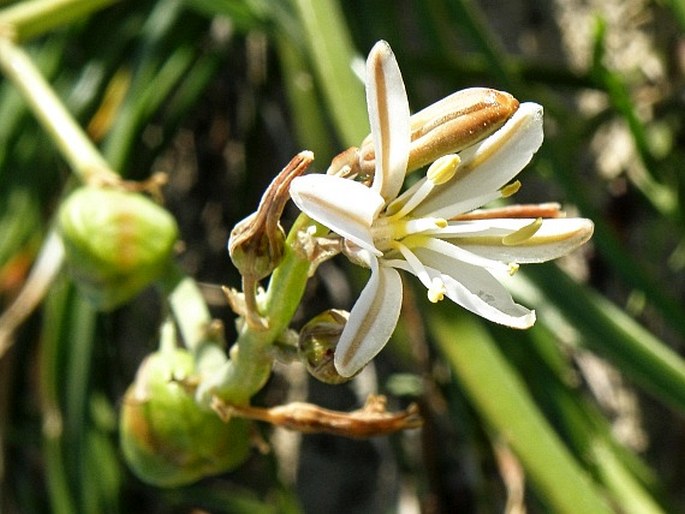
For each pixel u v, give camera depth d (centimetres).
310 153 9
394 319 9
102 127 20
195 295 14
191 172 22
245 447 14
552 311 15
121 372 20
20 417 20
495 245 10
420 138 9
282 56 18
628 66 19
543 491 14
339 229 9
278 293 10
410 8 21
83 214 15
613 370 19
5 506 20
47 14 17
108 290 15
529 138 9
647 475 16
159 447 13
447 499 19
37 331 20
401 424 12
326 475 21
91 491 18
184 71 20
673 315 16
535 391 16
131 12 20
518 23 20
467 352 14
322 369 10
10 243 19
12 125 19
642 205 19
